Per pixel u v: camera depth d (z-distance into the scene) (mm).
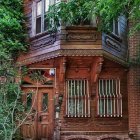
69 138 15969
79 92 16516
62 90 16375
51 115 16453
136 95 16516
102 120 16422
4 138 11117
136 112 16375
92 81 16516
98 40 15344
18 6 17250
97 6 12445
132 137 16188
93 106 16469
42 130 16312
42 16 16453
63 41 15250
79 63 16156
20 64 15898
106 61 16125
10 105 12133
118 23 17047
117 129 16391
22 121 12078
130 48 16953
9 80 13812
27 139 16000
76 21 15375
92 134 16203
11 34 16453
